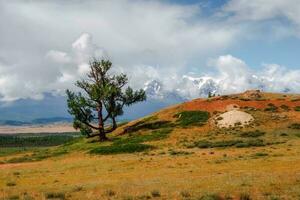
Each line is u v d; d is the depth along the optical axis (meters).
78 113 85.44
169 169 43.59
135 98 89.00
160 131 84.81
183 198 26.73
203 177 35.72
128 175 41.00
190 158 52.47
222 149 62.97
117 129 97.31
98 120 87.25
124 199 27.11
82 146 83.12
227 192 28.02
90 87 86.88
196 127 85.19
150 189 30.36
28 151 91.44
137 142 78.19
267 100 98.69
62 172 46.41
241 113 87.62
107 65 88.12
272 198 25.75
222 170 40.22
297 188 28.19
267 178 32.66
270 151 55.44
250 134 75.19
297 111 90.62
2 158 75.75
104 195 28.86
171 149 65.62
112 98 86.69
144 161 51.88
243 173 36.91
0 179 42.34
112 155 64.50
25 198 28.62
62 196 29.11
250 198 26.22
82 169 48.03
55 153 75.69
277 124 82.06
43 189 33.47
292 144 63.28
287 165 40.78
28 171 48.69
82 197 28.62
